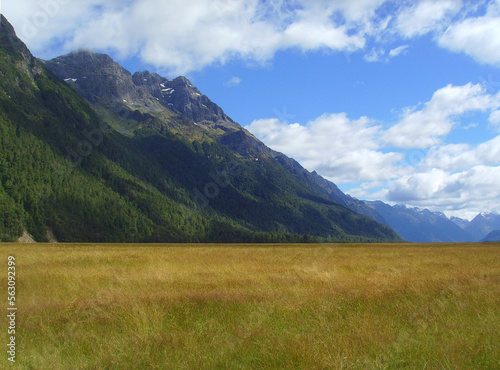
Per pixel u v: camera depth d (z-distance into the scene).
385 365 6.02
